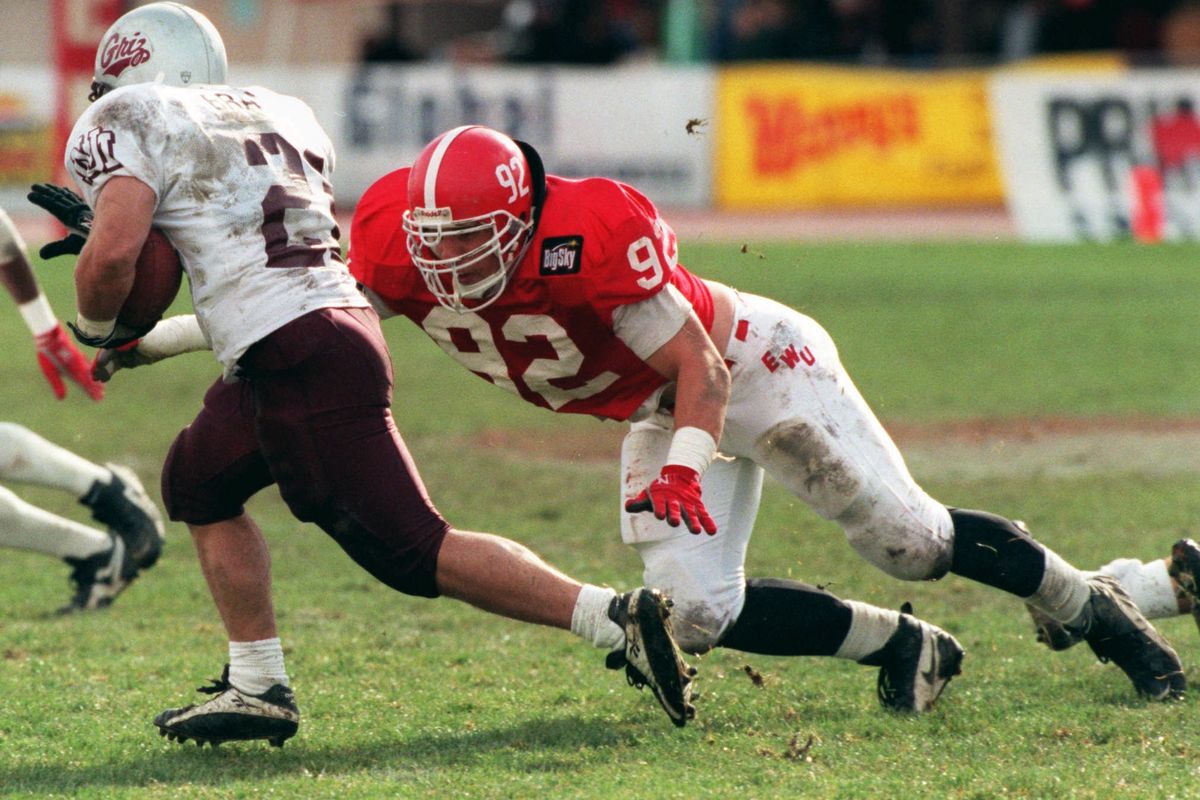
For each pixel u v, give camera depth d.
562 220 12.02
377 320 12.51
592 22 58.56
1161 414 28.53
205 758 12.42
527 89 54.97
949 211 55.78
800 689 14.49
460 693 14.41
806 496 13.37
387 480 11.91
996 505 22.03
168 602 18.05
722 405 12.07
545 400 13.06
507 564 11.94
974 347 35.22
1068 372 32.50
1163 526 20.70
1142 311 39.84
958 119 55.31
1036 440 26.53
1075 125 53.72
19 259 16.69
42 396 30.47
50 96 52.47
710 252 47.59
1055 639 14.52
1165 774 11.51
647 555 13.61
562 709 13.91
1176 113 53.16
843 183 55.94
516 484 24.19
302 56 65.31
